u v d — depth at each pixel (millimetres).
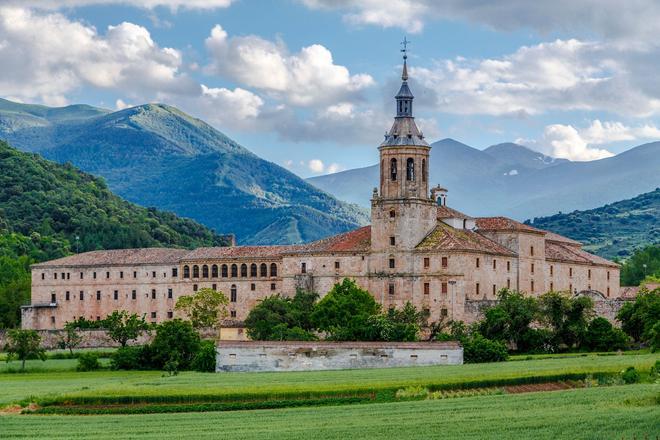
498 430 149250
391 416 165500
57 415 179125
